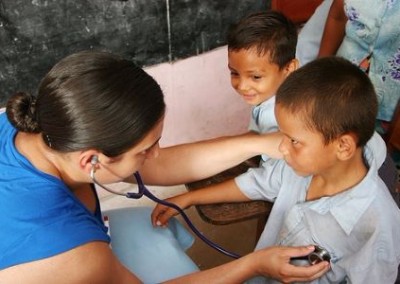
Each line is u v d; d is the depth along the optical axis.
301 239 1.04
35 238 0.73
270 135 1.16
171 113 1.96
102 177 0.80
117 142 0.71
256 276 1.08
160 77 1.83
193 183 1.25
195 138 2.13
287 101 0.86
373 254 0.90
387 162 1.12
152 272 1.07
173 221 1.24
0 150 0.82
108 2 1.53
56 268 0.74
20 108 0.79
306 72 0.87
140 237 1.14
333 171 0.95
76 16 1.50
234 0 1.83
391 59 1.37
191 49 1.84
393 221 0.93
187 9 1.73
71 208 0.79
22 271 0.74
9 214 0.75
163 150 1.19
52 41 1.50
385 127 1.45
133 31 1.65
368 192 0.93
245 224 1.88
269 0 1.93
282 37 1.22
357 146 0.88
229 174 1.29
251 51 1.22
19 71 1.50
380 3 1.32
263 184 1.14
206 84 1.98
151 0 1.62
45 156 0.80
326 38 1.61
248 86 1.28
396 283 1.05
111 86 0.69
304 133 0.86
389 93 1.41
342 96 0.83
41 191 0.77
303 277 0.93
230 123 2.21
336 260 0.99
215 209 1.15
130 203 1.99
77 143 0.71
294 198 1.08
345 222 0.95
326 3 1.68
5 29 1.40
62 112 0.69
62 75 0.71
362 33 1.40
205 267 1.71
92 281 0.78
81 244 0.76
